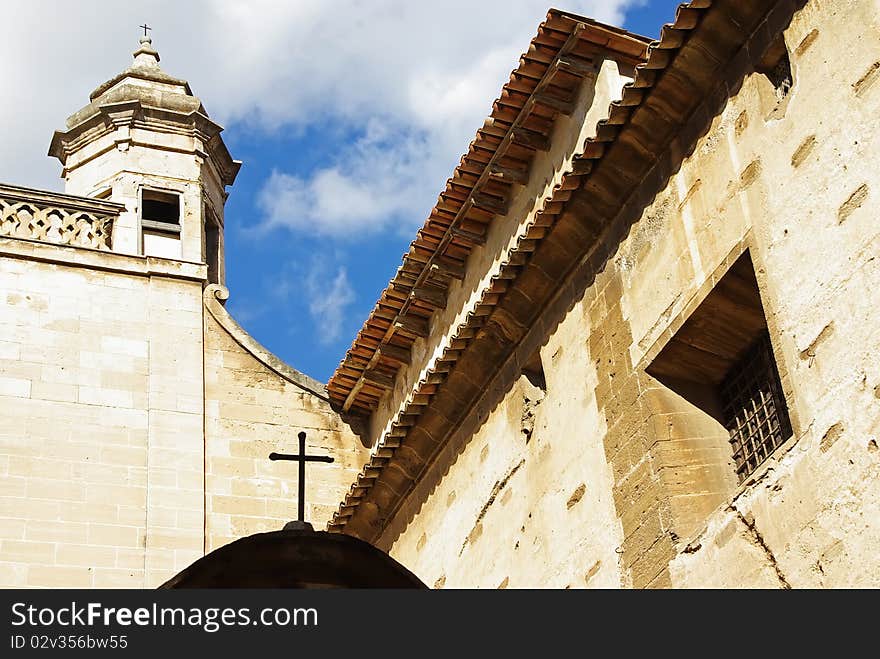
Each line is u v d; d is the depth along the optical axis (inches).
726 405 684.7
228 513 951.0
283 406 1002.7
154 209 1078.4
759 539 598.2
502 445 815.1
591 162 726.5
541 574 745.6
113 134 1068.5
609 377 721.6
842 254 585.0
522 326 805.2
